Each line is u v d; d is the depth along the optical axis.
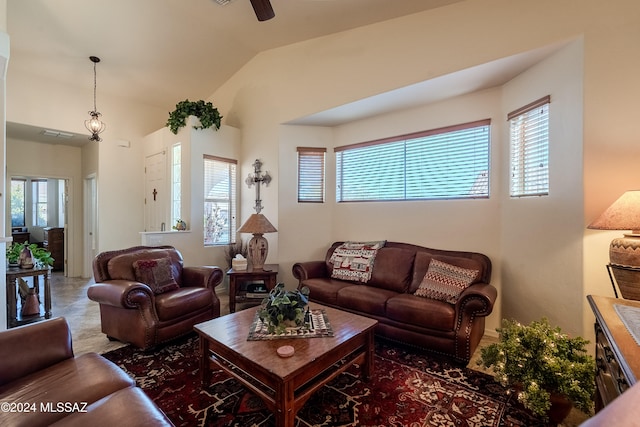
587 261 2.18
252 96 4.58
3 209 2.67
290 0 2.93
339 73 3.53
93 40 3.88
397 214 3.74
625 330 1.24
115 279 2.86
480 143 3.17
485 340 2.88
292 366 1.60
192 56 4.35
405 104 3.47
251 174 4.61
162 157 4.91
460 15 2.70
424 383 2.15
